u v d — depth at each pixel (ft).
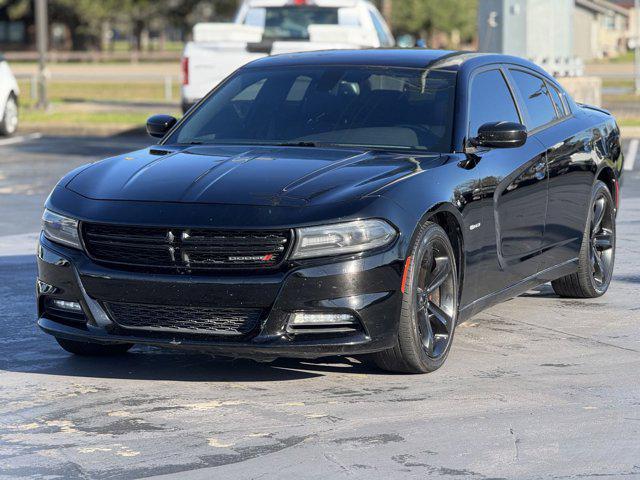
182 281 25.45
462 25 394.11
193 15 392.06
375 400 25.59
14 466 21.33
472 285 29.48
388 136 30.12
